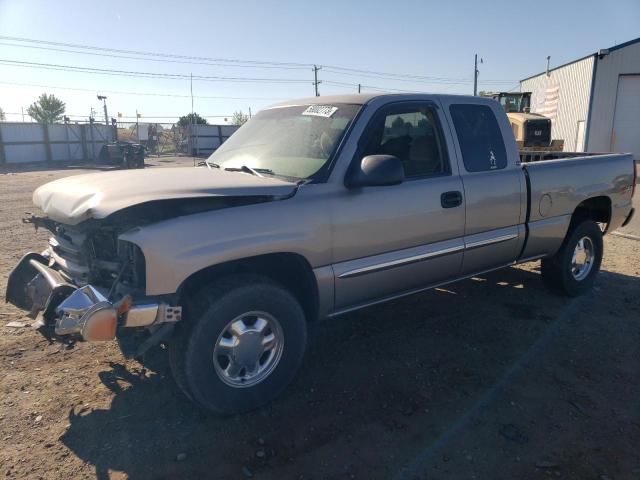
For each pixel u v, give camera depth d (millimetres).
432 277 4289
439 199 4125
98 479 2779
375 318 4996
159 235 2928
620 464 2924
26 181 19484
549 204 5023
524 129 20625
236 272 3467
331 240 3568
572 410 3451
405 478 2811
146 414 3371
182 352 3121
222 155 4496
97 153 35125
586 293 5719
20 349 4215
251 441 3115
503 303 5395
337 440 3131
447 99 4418
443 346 4398
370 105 3895
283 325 3420
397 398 3594
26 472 2811
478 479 2803
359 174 3529
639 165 22562
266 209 3293
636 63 26500
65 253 3688
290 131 4164
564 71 30203
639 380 3852
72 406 3438
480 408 3469
